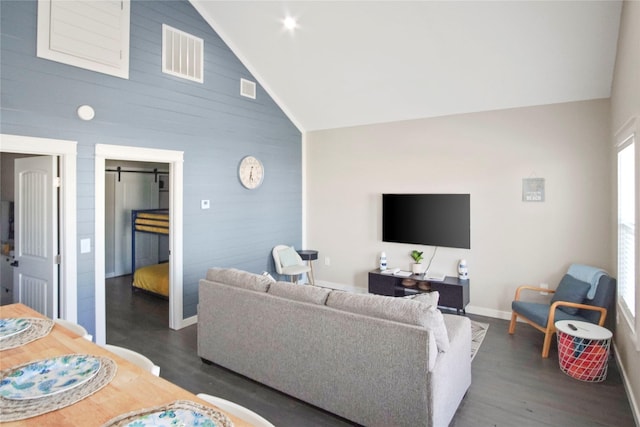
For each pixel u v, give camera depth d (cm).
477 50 383
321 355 255
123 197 706
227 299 309
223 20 449
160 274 533
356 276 582
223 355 315
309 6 391
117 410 121
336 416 258
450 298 459
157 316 466
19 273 373
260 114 530
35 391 131
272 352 281
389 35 396
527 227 445
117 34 359
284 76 513
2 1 286
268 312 282
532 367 334
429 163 510
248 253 518
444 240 494
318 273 622
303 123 605
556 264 430
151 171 750
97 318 351
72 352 165
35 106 305
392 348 226
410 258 533
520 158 447
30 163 353
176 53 414
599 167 404
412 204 516
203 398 129
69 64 325
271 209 557
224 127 475
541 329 363
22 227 367
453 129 491
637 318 251
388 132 544
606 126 398
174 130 414
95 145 344
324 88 512
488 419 256
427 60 414
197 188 443
